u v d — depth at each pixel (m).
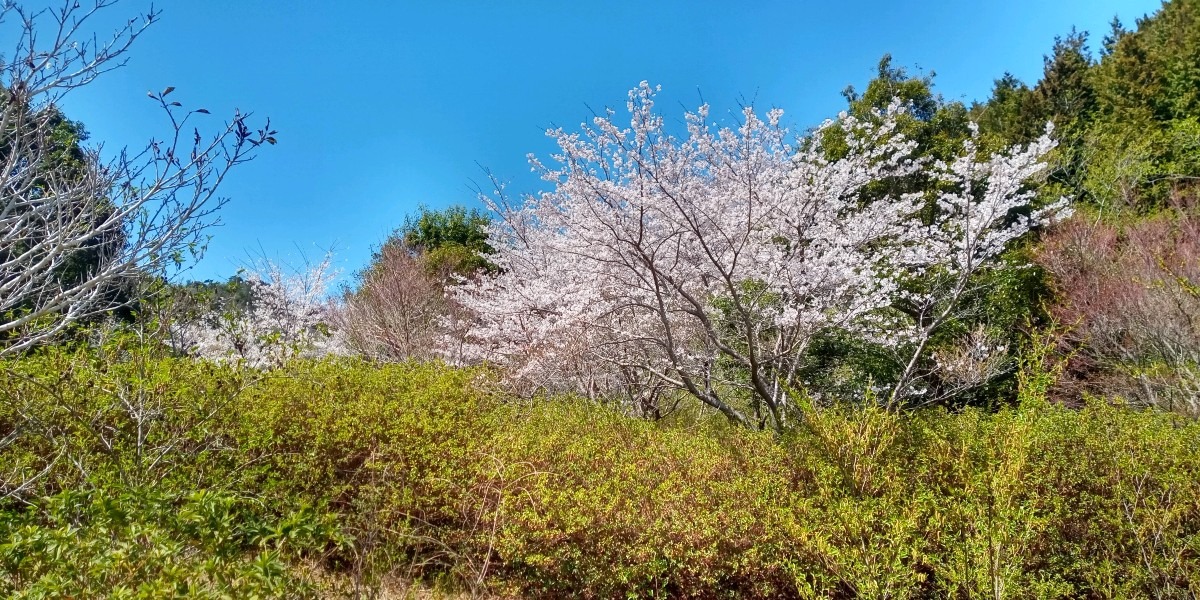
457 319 11.32
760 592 3.64
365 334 10.79
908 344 7.64
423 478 4.39
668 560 3.61
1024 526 3.53
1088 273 9.45
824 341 7.83
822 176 7.38
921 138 13.12
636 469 4.18
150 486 3.10
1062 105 19.58
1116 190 13.52
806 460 4.29
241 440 4.38
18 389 3.98
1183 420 4.69
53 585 2.08
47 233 3.37
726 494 3.88
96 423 4.11
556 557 3.64
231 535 2.61
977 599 3.19
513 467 4.11
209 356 6.15
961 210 7.41
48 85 3.24
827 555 3.42
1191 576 3.39
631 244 5.75
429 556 4.10
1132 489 3.87
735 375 7.58
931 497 3.68
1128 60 19.48
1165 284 7.80
